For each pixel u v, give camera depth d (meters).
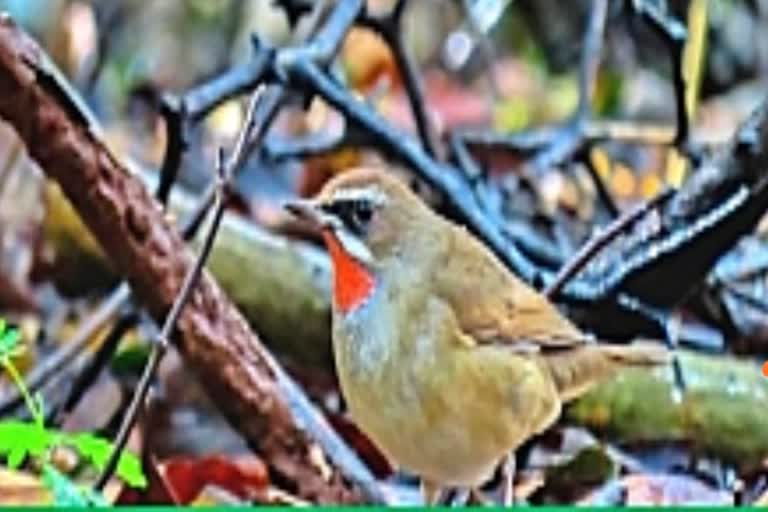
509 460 9.55
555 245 12.98
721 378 11.18
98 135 9.40
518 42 19.31
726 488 10.39
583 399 11.09
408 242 8.79
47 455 8.01
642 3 11.59
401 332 8.66
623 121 16.95
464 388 8.66
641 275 10.74
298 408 10.03
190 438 11.67
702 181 10.67
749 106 17.36
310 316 12.28
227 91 10.88
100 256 13.04
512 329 8.86
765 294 13.01
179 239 9.62
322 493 9.88
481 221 11.41
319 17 12.35
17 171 14.25
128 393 12.01
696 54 13.23
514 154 14.55
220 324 9.66
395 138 11.67
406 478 11.22
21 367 12.80
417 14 19.33
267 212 15.02
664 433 11.12
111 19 18.64
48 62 9.23
